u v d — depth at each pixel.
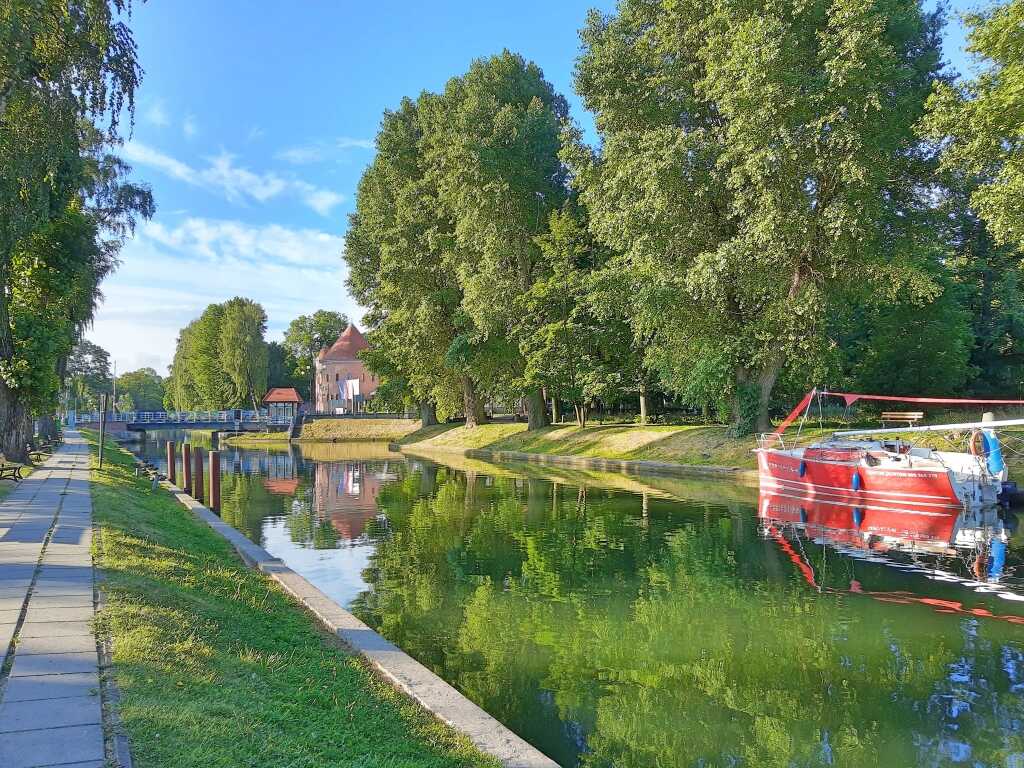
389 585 12.42
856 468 20.02
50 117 18.52
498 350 44.72
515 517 19.86
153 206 34.09
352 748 4.84
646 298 27.06
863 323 38.00
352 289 57.53
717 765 6.11
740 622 10.12
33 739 4.16
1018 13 18.11
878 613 10.51
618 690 7.73
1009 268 38.53
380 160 52.09
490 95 42.72
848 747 6.41
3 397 27.23
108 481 20.70
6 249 19.45
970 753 6.27
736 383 30.58
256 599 8.94
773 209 23.25
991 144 19.50
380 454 51.81
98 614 6.70
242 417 89.00
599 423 48.00
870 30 21.48
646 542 15.98
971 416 32.72
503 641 9.38
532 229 43.12
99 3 18.53
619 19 29.06
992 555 14.32
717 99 25.09
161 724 4.45
